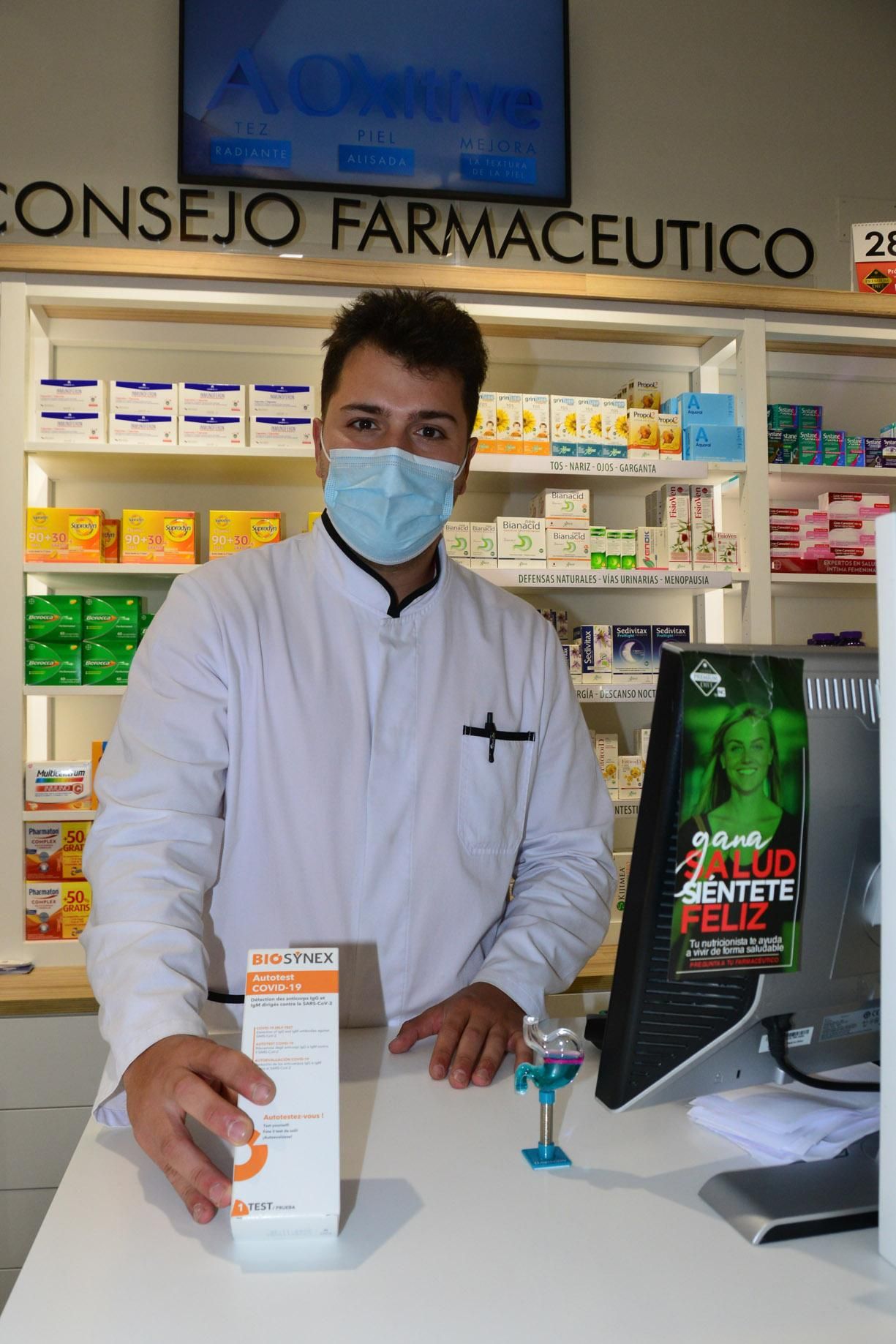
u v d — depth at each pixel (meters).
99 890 1.07
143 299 2.53
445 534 2.66
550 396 2.80
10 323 2.50
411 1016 1.32
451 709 1.39
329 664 1.34
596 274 2.73
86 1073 2.22
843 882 0.81
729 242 3.35
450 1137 0.88
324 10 3.11
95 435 2.54
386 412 1.32
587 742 1.56
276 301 2.57
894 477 2.96
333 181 3.09
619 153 3.30
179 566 2.51
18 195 2.97
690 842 0.75
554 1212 0.75
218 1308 0.62
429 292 1.39
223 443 2.59
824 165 3.44
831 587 3.08
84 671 2.51
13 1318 0.61
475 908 1.36
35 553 2.51
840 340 2.94
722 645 0.78
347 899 1.30
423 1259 0.68
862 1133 0.84
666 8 3.36
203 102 3.04
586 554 2.71
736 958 0.77
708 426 2.82
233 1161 0.82
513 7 3.21
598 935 1.35
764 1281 0.66
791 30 3.44
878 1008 0.89
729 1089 0.84
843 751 0.81
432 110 3.15
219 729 1.26
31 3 3.02
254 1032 0.75
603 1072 0.82
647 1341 0.59
